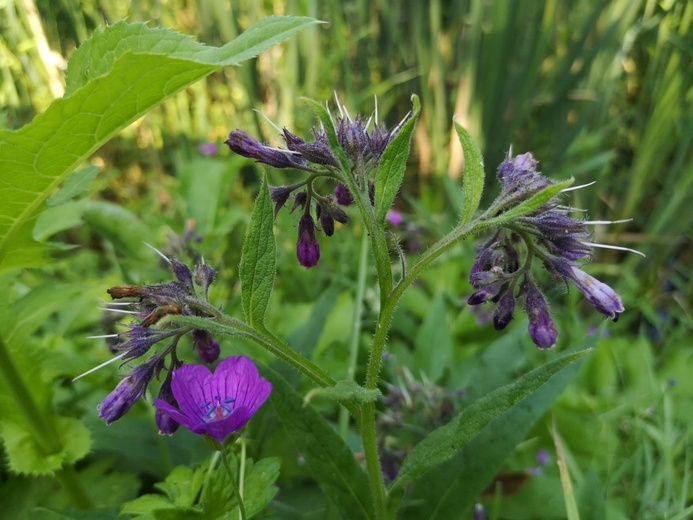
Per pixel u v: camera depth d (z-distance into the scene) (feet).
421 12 1.15
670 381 0.72
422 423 0.63
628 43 1.13
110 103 0.34
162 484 0.45
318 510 0.56
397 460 0.59
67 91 0.39
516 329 0.61
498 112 1.11
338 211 0.43
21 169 0.37
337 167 0.41
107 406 0.39
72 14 1.12
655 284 1.09
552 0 1.06
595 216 1.14
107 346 0.66
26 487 0.58
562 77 1.11
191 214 0.91
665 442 0.62
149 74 0.33
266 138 1.18
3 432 0.53
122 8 1.20
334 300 0.66
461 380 0.72
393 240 0.40
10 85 1.08
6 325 0.54
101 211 0.81
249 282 0.38
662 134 1.06
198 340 0.41
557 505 0.59
